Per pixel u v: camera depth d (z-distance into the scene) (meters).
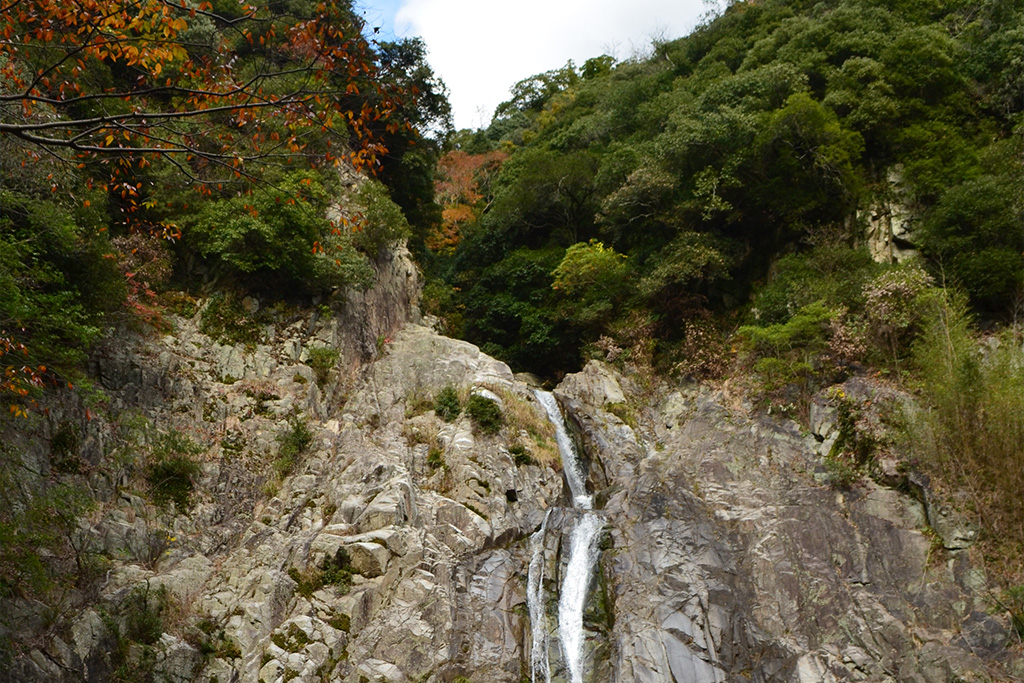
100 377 19.94
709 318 30.84
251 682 17.12
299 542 19.69
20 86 12.40
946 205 27.50
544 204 39.59
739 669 19.80
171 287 23.92
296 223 25.34
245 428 21.84
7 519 15.59
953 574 19.89
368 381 26.31
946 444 21.53
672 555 22.02
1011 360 22.31
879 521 21.47
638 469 25.28
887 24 37.19
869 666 19.14
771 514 22.30
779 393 25.69
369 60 11.31
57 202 18.36
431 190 39.38
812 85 35.84
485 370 28.44
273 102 10.70
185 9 10.78
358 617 18.62
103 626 16.09
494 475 23.56
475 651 19.55
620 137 45.41
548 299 35.88
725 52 45.72
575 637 21.36
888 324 25.36
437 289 36.72
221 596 18.39
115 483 18.75
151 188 24.52
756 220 32.38
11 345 14.21
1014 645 18.36
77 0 10.38
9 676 14.29
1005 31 34.28
